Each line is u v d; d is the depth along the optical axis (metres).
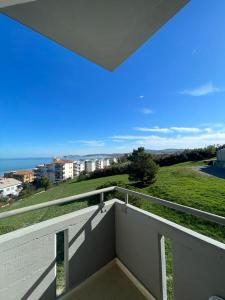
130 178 10.69
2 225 5.94
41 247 1.39
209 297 1.00
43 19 1.22
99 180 17.67
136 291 1.58
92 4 1.10
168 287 1.86
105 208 1.92
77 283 1.63
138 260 1.66
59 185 24.02
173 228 1.25
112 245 1.99
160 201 1.40
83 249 1.69
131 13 1.18
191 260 1.11
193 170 14.84
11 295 1.23
